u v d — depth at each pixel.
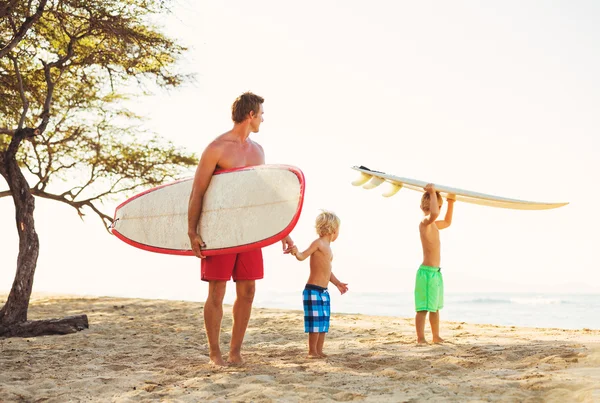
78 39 10.17
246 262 5.05
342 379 4.36
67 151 13.37
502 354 5.18
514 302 39.44
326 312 5.59
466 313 27.44
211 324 5.06
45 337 7.67
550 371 4.28
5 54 9.27
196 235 4.96
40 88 11.61
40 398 4.02
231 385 4.23
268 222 4.71
